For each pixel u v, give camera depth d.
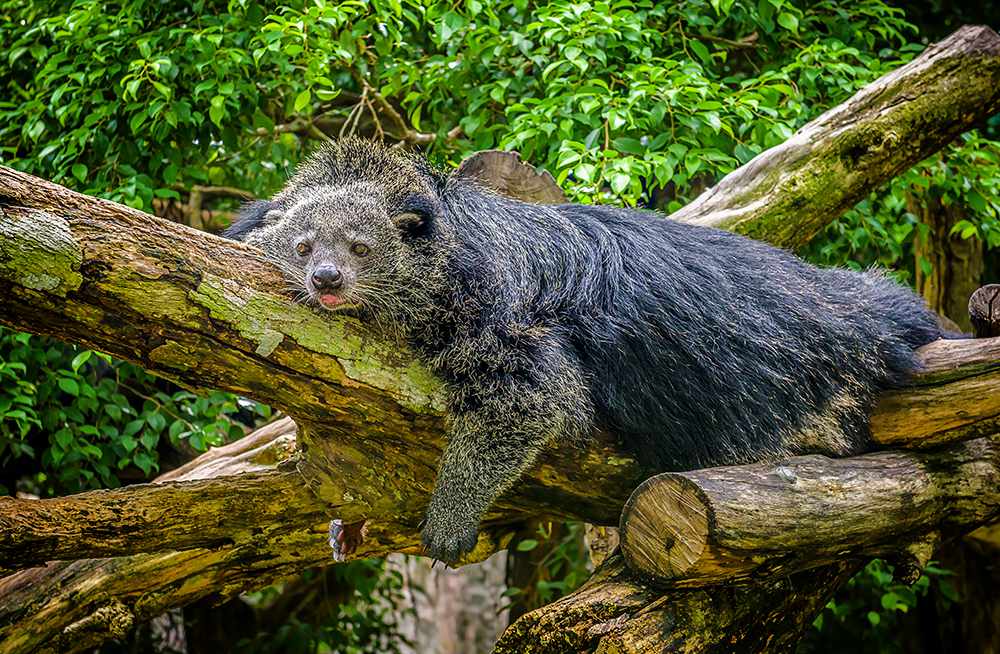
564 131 6.03
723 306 4.22
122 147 6.73
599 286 4.20
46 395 6.51
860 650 9.89
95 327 3.38
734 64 8.05
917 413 4.16
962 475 4.11
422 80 7.20
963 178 6.36
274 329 3.55
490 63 6.96
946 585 8.10
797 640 4.16
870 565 7.60
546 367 3.89
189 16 7.04
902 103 5.51
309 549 4.56
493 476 3.85
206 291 3.46
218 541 4.29
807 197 5.52
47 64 6.54
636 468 4.08
